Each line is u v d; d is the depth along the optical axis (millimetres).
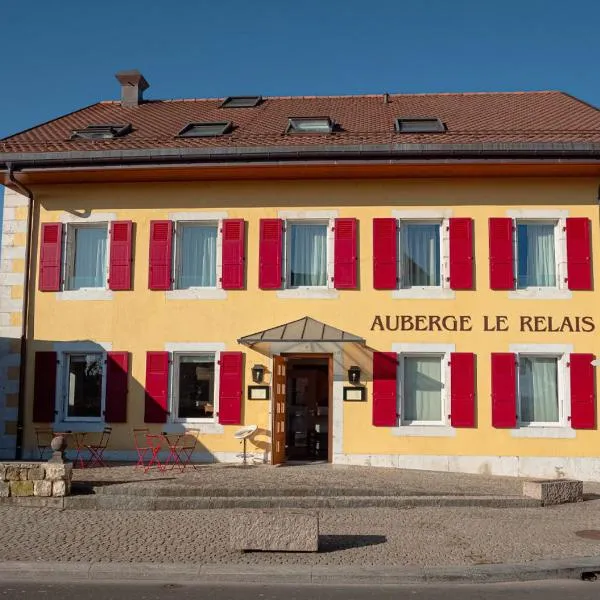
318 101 20047
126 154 14516
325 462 14797
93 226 15711
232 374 14766
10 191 15742
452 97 20047
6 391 15094
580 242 14609
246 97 20312
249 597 6594
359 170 14539
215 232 15508
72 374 15375
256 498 10797
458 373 14422
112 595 6602
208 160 14445
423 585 7141
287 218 15117
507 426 14266
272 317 14875
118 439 14820
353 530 9180
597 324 14445
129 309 15148
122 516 9953
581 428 14203
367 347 14672
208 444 14680
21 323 15250
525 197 14828
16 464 10758
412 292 14734
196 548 8172
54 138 16516
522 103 18781
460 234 14758
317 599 6551
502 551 8148
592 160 13922
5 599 6410
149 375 14875
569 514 10391
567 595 6750
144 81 20875
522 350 14477
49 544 8312
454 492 11398
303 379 16672
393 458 14367
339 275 14836
